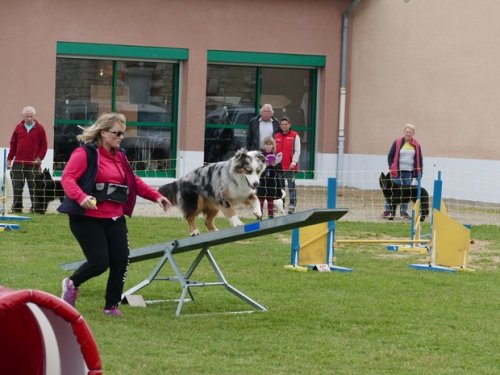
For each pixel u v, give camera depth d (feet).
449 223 40.98
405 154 59.21
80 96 75.31
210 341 26.27
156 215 57.77
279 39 79.25
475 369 24.16
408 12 76.18
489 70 69.97
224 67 79.46
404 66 76.69
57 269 37.24
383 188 59.36
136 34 75.25
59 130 74.74
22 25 71.92
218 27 77.46
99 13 74.13
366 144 80.43
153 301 31.78
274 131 57.11
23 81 72.18
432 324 29.43
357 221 57.31
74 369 16.12
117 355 24.06
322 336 27.40
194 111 77.25
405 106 76.69
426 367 24.18
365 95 80.53
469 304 32.89
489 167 70.08
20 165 55.26
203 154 77.77
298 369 23.53
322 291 34.60
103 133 27.81
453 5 72.59
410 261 43.06
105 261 27.84
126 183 28.27
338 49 81.15
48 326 16.75
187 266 39.34
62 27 73.05
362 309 31.42
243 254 43.27
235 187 44.39
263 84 80.79
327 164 81.66
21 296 14.82
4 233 47.14
